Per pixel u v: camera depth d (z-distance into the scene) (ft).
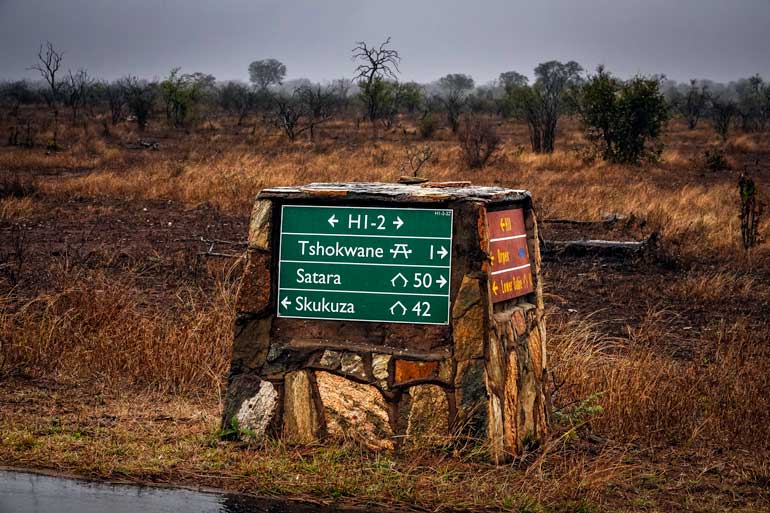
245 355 36.27
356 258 35.32
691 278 76.59
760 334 61.05
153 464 33.73
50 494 30.91
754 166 198.90
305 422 35.45
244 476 32.89
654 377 45.14
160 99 415.03
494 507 31.09
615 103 191.72
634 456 37.65
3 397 42.55
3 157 177.99
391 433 34.63
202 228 100.73
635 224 104.42
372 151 212.64
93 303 55.47
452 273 34.50
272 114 381.40
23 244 86.33
